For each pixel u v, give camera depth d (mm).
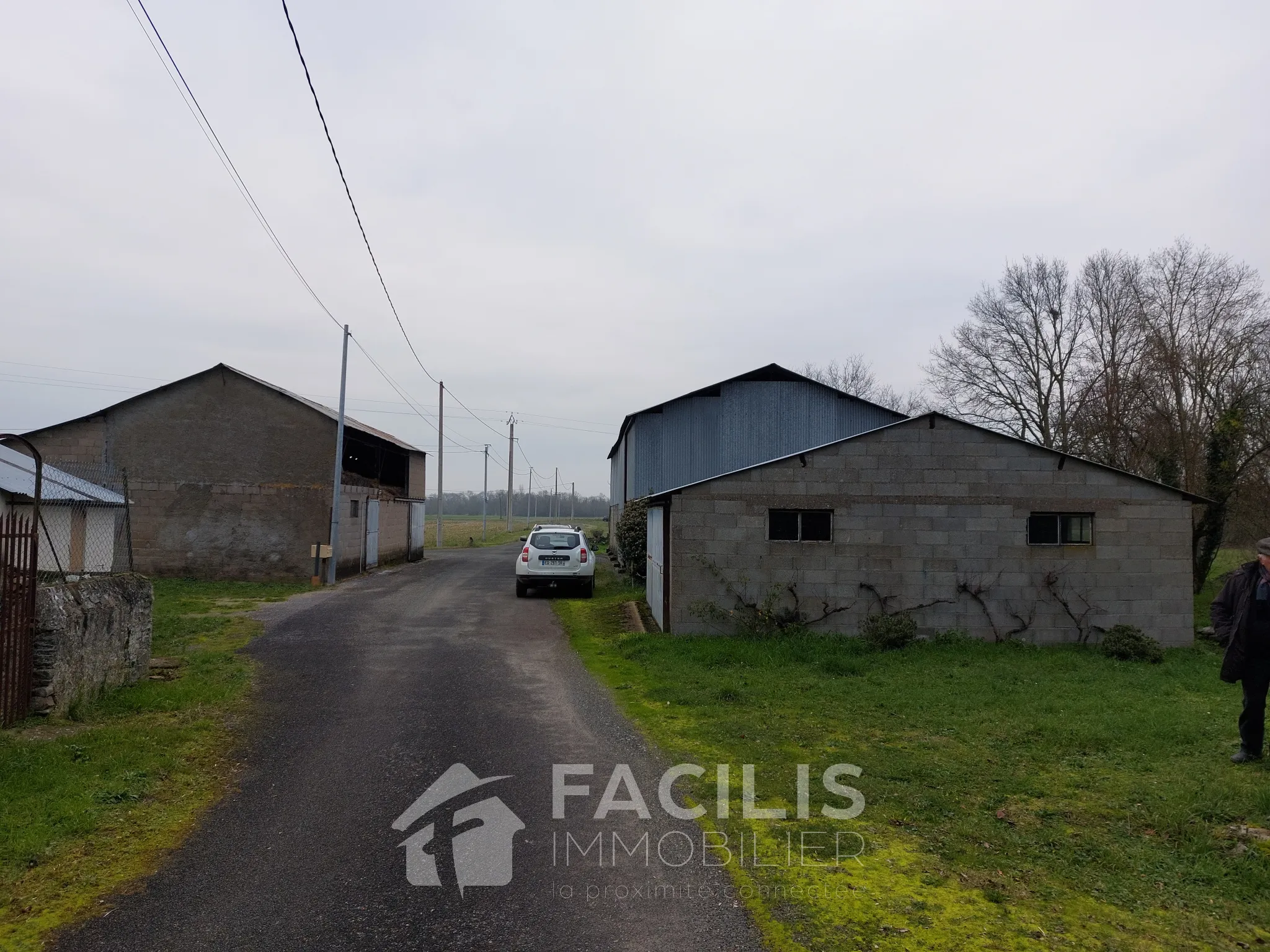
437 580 21266
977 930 3650
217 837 4734
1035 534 11930
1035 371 28078
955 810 5145
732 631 11766
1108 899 3955
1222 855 4465
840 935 3607
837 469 11883
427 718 7473
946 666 9984
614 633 12812
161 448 20344
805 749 6473
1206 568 19281
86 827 4742
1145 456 21625
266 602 15938
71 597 7402
